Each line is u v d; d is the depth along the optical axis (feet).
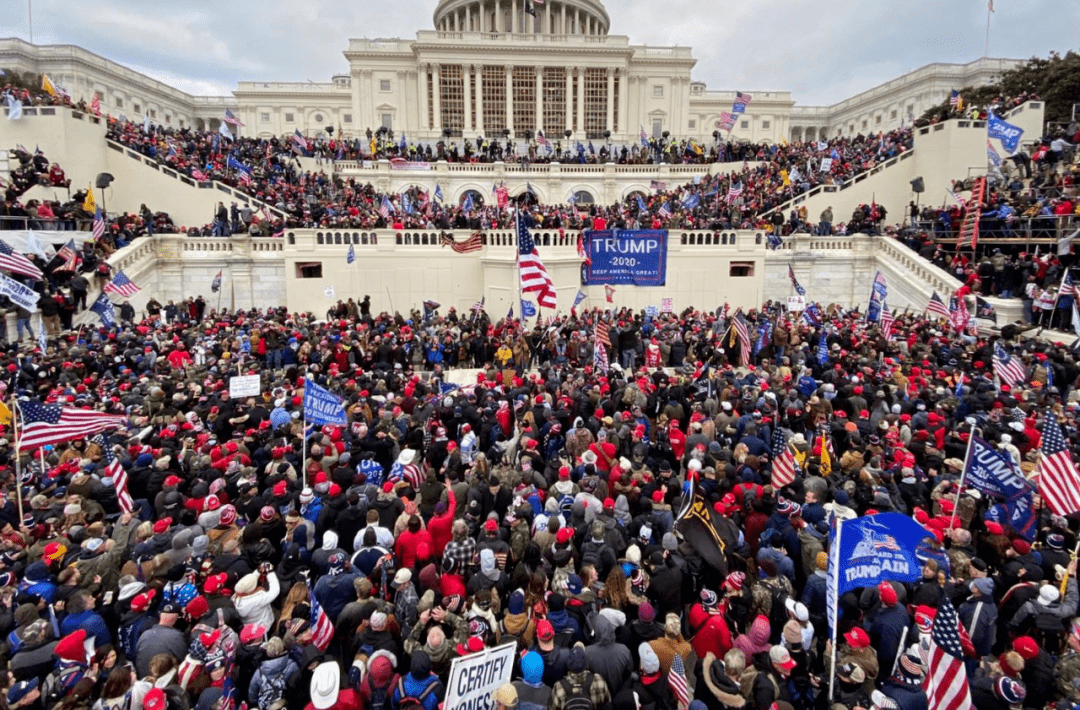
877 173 123.13
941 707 17.48
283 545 25.79
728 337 65.62
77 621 19.94
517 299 88.84
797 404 43.09
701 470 31.81
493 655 16.69
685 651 19.79
